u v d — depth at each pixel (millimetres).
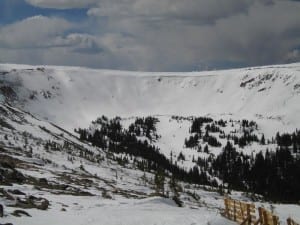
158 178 134000
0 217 37438
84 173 157500
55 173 118000
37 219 39500
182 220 41094
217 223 40875
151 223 40188
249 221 40781
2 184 62844
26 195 54969
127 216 44094
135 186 145375
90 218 42625
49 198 57812
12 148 169625
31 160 145500
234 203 45906
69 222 39719
